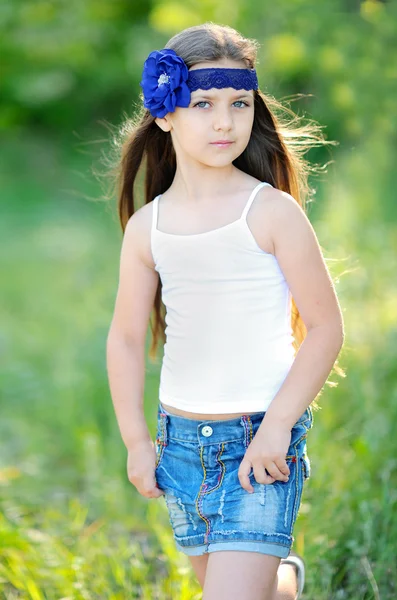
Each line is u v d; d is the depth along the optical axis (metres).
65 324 8.09
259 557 2.70
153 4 15.78
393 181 8.79
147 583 3.90
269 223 2.77
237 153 2.83
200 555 2.90
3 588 3.88
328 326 2.78
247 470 2.75
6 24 15.72
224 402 2.83
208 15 10.82
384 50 9.45
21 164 15.62
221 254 2.80
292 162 3.18
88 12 16.05
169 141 3.17
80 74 16.44
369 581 3.54
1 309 8.73
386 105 9.20
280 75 10.73
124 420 3.11
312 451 4.59
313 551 3.77
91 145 16.02
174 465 2.94
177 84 2.79
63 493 5.12
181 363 2.91
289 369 2.85
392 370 5.38
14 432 6.03
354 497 4.10
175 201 2.96
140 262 3.04
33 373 6.99
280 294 2.84
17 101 16.50
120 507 4.75
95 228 11.55
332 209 7.54
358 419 4.90
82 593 3.74
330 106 10.75
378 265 6.88
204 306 2.84
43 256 10.62
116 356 3.13
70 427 5.89
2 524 4.28
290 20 10.57
